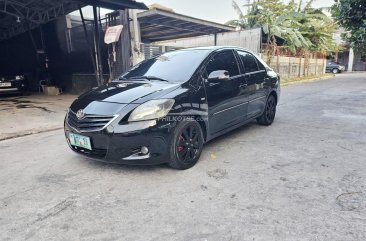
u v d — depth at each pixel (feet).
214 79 12.09
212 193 9.00
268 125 18.10
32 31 46.96
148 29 49.06
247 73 15.16
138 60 32.76
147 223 7.47
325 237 6.66
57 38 43.42
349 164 11.17
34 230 7.32
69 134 11.08
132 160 9.85
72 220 7.73
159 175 10.52
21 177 10.87
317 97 32.04
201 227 7.22
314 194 8.75
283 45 59.77
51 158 12.98
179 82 11.49
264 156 12.31
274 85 17.93
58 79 45.52
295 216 7.57
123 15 32.07
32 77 48.26
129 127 9.63
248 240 6.66
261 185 9.48
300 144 13.96
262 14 54.95
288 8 60.44
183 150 10.90
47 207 8.48
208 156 12.47
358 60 109.19
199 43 61.41
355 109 23.63
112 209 8.23
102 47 36.47
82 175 10.78
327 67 97.19
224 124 13.33
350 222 7.22
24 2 36.29
